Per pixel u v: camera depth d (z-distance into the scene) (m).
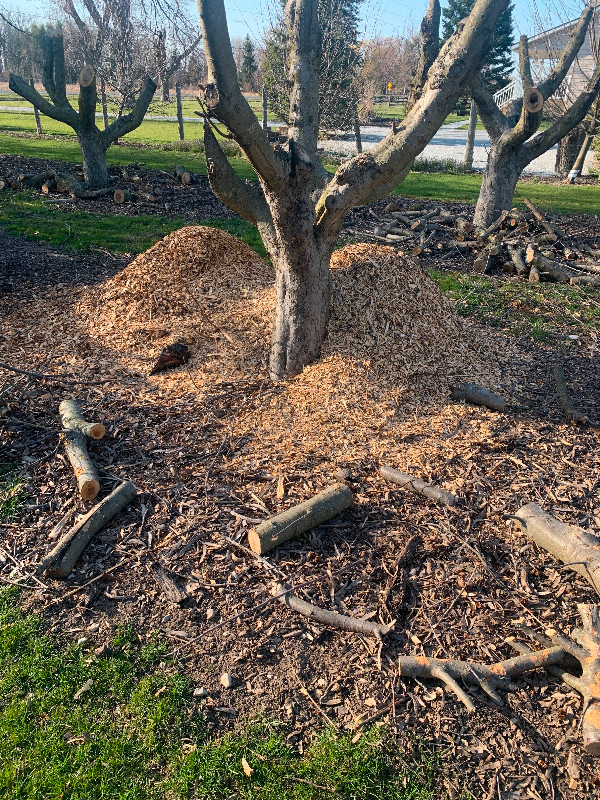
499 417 5.76
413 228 12.60
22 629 3.55
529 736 3.11
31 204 13.99
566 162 25.16
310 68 5.56
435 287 7.00
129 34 21.34
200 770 2.88
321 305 5.84
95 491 4.42
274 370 5.96
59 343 6.85
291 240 5.35
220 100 4.17
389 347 6.13
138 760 2.93
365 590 3.86
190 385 5.95
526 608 3.81
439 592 3.87
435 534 4.30
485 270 10.69
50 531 4.25
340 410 5.46
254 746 3.00
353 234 12.54
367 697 3.25
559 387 6.41
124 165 18.33
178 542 4.15
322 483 4.68
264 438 5.18
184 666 3.38
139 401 5.71
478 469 5.00
